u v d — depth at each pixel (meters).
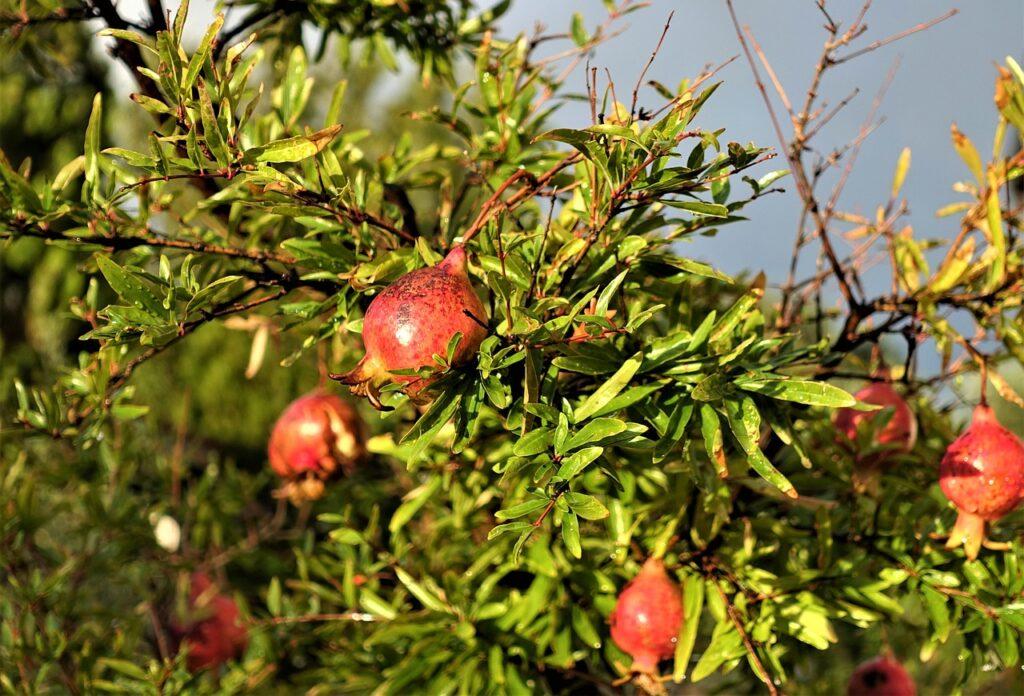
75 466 1.57
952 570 1.23
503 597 1.33
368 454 1.33
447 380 1.02
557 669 1.32
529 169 1.27
